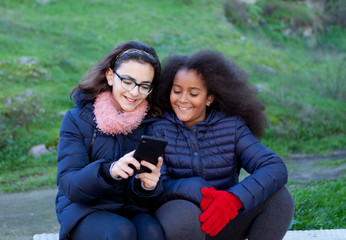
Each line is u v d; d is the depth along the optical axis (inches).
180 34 611.5
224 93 101.6
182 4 721.0
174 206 86.4
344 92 557.3
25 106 345.4
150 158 83.4
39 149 312.3
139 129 100.0
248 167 97.8
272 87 522.3
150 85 97.0
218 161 99.0
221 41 642.2
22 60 414.3
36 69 405.7
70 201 90.4
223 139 99.7
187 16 684.7
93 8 628.7
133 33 574.6
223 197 86.3
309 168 323.6
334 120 461.7
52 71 420.5
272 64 617.6
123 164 82.7
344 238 118.6
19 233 178.4
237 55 600.4
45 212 211.2
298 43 800.9
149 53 98.3
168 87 103.6
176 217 84.8
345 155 370.9
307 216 156.3
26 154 308.2
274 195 93.7
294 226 142.0
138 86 94.5
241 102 103.0
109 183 85.5
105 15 616.1
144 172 85.3
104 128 93.0
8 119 328.2
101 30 567.2
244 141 99.0
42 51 459.2
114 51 97.8
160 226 85.2
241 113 104.0
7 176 275.9
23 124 331.0
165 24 635.5
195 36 624.4
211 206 86.0
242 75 110.7
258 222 93.4
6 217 202.2
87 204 88.2
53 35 518.9
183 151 99.3
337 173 300.2
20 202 230.4
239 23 758.5
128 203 93.5
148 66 95.0
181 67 101.0
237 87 104.2
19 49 449.7
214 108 106.7
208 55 102.1
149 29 600.4
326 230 124.2
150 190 88.7
